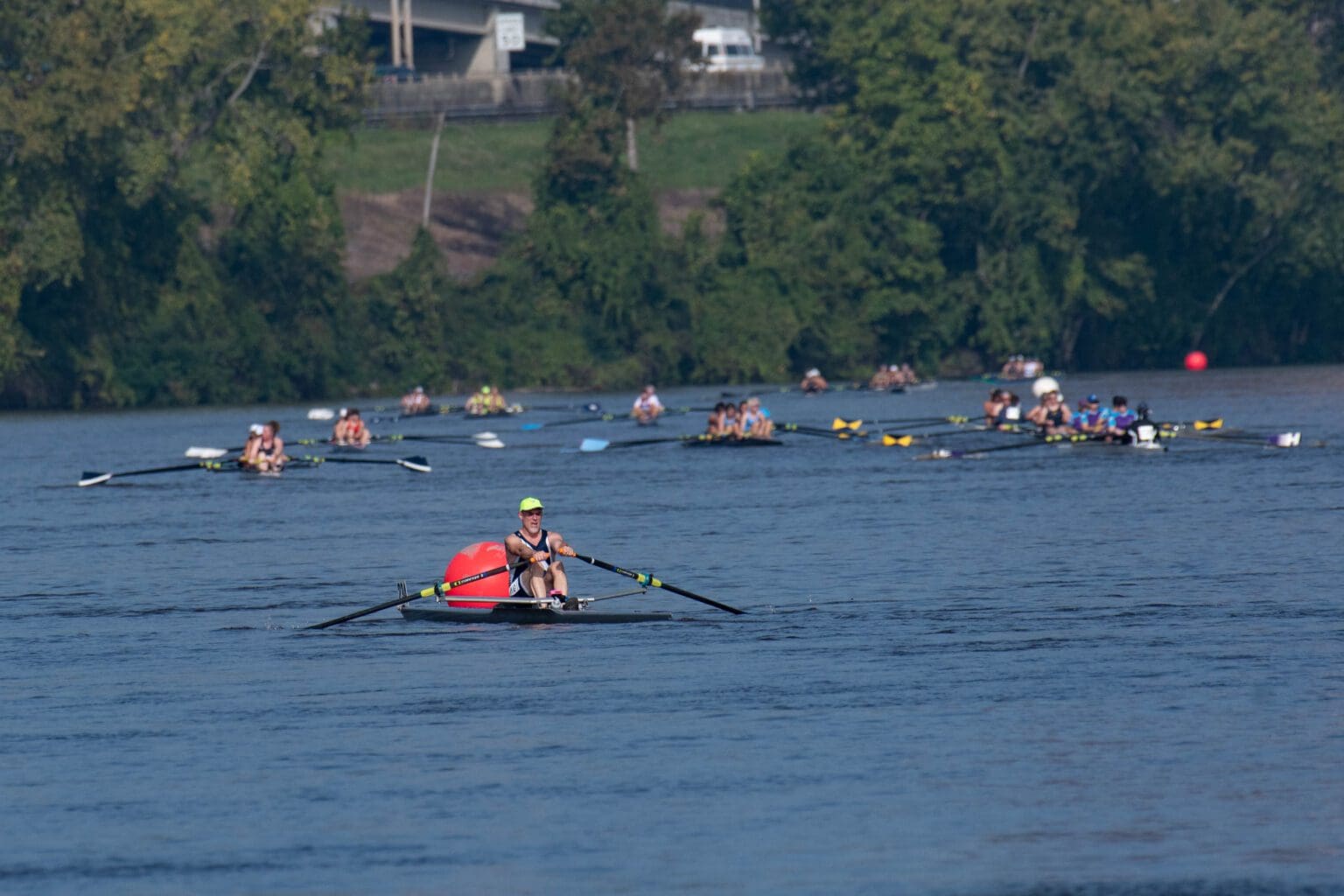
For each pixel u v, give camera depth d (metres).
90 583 104.50
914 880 45.78
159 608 93.94
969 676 70.19
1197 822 49.94
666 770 56.66
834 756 57.94
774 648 77.81
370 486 168.88
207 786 55.88
